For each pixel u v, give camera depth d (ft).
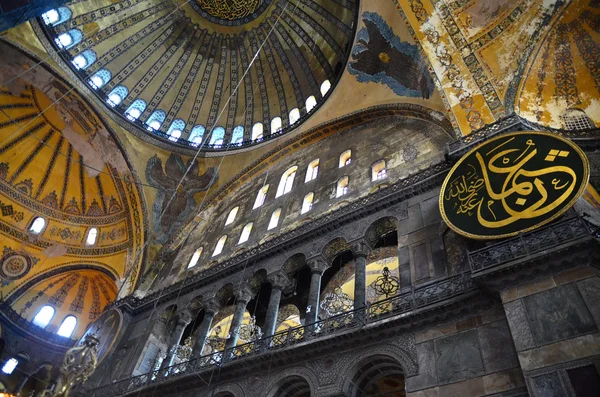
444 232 30.14
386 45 44.55
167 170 59.47
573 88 32.22
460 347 23.30
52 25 50.37
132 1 56.85
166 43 61.41
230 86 64.34
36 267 57.62
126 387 38.45
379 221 35.04
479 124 33.47
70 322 59.82
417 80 42.11
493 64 35.19
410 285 28.37
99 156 57.67
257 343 32.94
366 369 27.37
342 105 52.49
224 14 62.44
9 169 55.62
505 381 20.62
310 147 54.80
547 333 19.43
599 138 28.53
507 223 23.95
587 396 16.83
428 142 39.70
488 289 23.00
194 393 33.68
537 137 26.66
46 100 54.08
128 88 58.95
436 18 38.65
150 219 56.85
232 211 55.11
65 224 59.26
